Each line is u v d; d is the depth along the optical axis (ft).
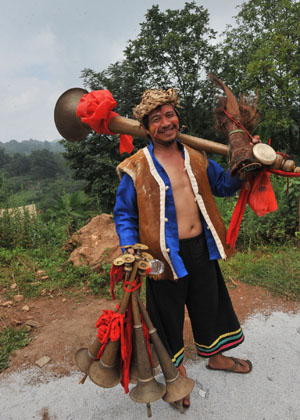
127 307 5.93
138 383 5.74
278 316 10.52
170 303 6.73
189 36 86.02
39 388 8.14
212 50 83.35
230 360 8.12
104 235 15.90
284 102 64.59
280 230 16.66
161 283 6.63
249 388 7.63
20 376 8.63
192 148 6.84
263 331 9.78
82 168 72.90
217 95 6.70
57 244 18.69
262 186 6.50
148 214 6.34
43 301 12.75
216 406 7.20
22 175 423.23
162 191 6.28
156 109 6.05
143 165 6.43
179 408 6.96
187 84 83.20
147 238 6.38
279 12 73.82
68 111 7.06
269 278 12.75
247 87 68.80
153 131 6.17
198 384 7.84
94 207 37.01
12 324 11.12
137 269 5.78
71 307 12.20
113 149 69.00
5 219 19.53
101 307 12.10
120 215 6.67
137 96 73.20
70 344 9.88
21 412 7.44
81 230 16.79
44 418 7.24
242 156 5.97
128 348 5.96
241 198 6.89
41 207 32.14
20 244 18.66
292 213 16.90
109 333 5.78
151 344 6.72
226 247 7.01
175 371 5.95
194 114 83.92
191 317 7.39
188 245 6.59
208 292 6.99
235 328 7.64
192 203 6.60
